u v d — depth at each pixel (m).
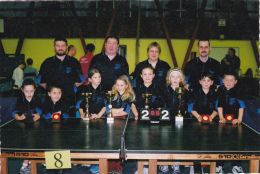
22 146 2.14
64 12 9.05
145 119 2.95
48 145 2.17
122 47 9.10
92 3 8.94
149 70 3.31
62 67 3.69
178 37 9.19
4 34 9.20
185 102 3.33
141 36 9.09
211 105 3.25
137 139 2.32
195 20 9.07
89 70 3.59
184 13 9.06
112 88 3.30
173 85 3.30
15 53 8.98
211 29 8.98
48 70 3.69
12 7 9.05
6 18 9.10
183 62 8.94
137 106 3.35
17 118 3.09
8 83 6.75
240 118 3.20
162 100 3.34
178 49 9.27
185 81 3.52
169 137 2.38
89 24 9.04
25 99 3.26
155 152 2.03
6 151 2.08
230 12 8.83
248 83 6.41
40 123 2.91
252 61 8.97
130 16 8.98
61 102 3.37
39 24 9.15
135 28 9.01
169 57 9.26
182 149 2.07
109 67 3.56
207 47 3.54
